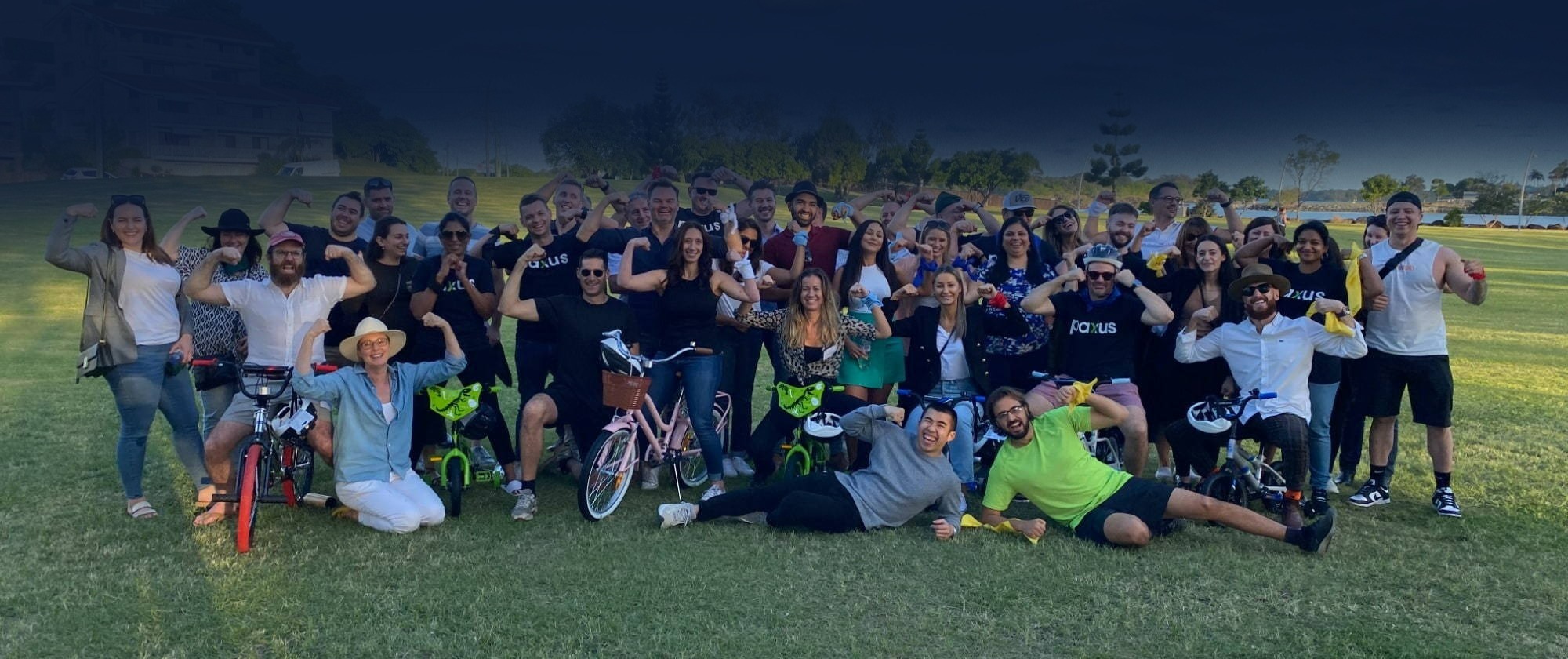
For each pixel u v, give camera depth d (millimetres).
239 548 5551
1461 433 8969
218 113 85312
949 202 10125
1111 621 4848
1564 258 42719
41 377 10992
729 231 7125
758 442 6965
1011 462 6113
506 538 5902
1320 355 6527
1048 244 8219
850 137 106125
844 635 4672
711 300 6969
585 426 6793
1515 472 7590
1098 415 5996
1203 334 6758
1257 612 4957
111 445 7898
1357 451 7219
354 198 7355
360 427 5965
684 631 4715
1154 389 7234
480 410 6520
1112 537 5785
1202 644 4613
